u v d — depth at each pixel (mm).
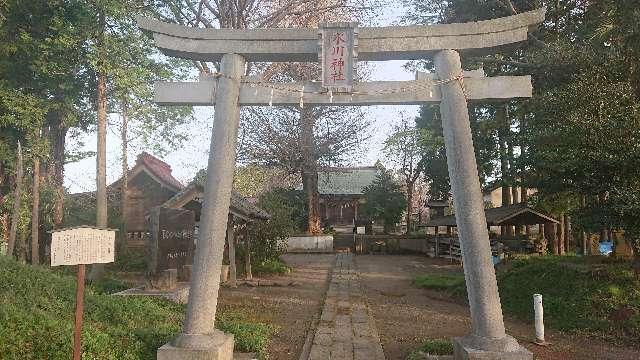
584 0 15969
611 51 12461
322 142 33031
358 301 13828
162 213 12336
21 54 16234
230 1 20141
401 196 39781
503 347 6484
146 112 16688
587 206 11891
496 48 7727
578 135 11250
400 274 21328
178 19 18562
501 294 13273
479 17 17781
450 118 7484
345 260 28281
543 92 13922
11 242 14602
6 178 18000
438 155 35781
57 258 5711
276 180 38219
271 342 9016
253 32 7812
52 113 18547
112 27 15172
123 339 7180
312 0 21469
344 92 7625
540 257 15648
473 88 7676
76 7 15164
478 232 7004
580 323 10156
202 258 7000
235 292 15297
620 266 11648
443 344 7926
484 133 23250
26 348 5984
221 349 6695
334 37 7656
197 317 6805
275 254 22609
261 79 7797
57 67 15758
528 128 15781
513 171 21391
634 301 10102
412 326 10625
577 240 22641
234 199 17375
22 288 8328
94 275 14594
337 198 45719
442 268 24016
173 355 6504
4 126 16016
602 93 11383
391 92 7641
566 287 11719
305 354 8234
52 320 6793
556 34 16688
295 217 38000
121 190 23047
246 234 19016
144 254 19766
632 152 10172
